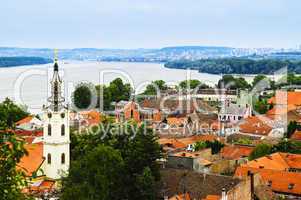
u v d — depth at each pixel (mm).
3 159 39688
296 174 133875
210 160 154375
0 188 39062
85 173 111750
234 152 169000
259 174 116938
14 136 40719
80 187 106250
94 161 112500
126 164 115562
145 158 115938
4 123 42094
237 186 106500
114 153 115562
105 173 110812
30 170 121438
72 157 142000
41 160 125000
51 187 120375
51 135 125500
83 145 144750
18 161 40125
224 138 195000
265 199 115438
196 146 166125
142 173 112750
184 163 136375
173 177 116062
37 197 113375
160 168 122438
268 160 150125
